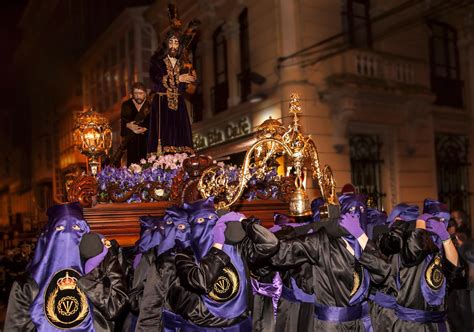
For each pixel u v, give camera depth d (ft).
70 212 10.72
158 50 20.65
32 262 10.80
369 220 14.07
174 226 12.04
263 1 39.50
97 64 58.18
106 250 10.87
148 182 15.98
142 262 12.69
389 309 13.55
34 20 75.10
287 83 36.83
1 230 59.00
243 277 11.50
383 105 40.63
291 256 11.64
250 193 16.92
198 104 45.68
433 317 13.09
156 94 19.92
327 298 11.90
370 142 41.29
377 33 41.52
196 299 11.38
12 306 10.36
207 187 13.58
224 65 45.88
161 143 19.38
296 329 12.60
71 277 10.52
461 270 13.62
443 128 46.16
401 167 42.16
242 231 11.02
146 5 47.67
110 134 17.02
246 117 41.55
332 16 38.86
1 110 86.94
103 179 15.69
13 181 87.10
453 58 48.52
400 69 41.93
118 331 14.52
